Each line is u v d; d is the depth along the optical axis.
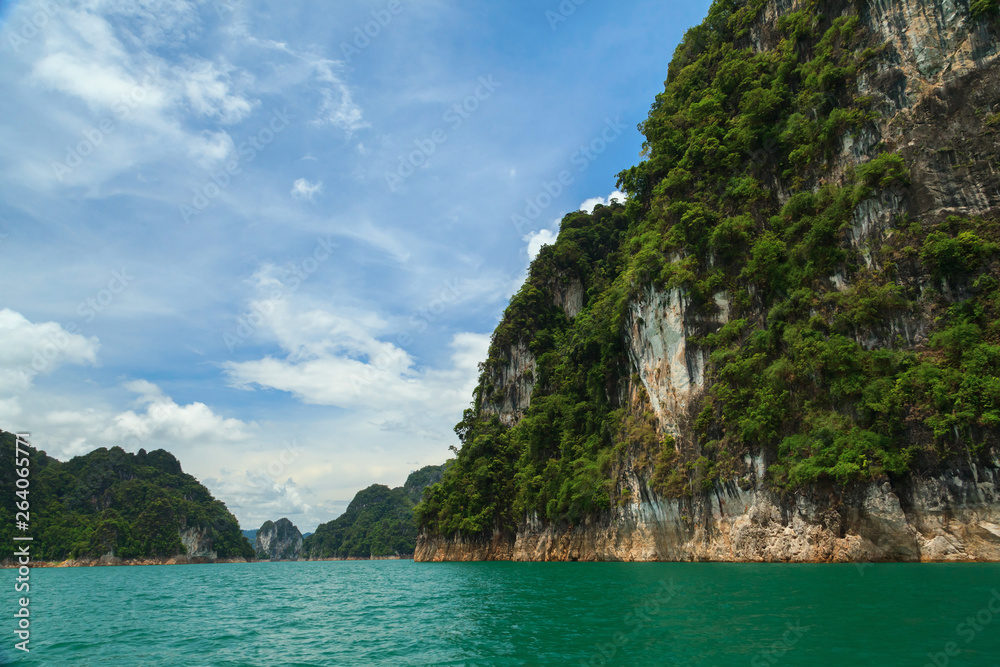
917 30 41.06
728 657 13.70
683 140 54.88
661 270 49.97
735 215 47.31
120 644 20.02
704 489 42.38
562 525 62.09
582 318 76.19
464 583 40.47
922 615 17.30
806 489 36.56
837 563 34.03
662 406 47.84
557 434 69.00
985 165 37.44
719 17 57.53
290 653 17.84
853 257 40.00
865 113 41.78
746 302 44.31
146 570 111.56
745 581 27.45
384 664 15.65
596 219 101.69
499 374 92.38
